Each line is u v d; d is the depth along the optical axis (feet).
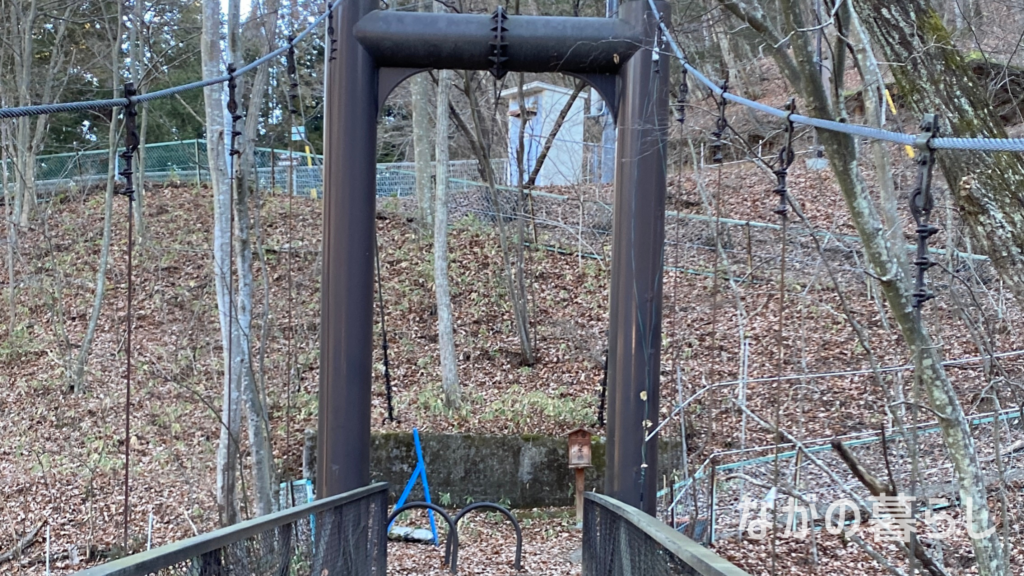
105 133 65.10
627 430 14.74
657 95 14.96
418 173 48.16
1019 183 9.57
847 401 27.91
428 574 21.39
